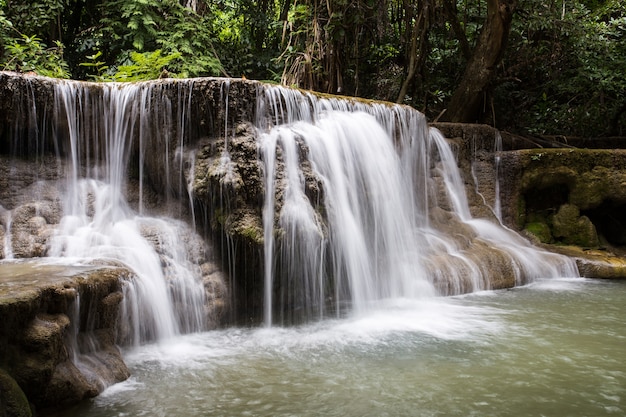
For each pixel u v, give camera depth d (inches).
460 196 373.7
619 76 489.4
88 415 142.1
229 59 510.0
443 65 538.6
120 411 144.6
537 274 327.6
